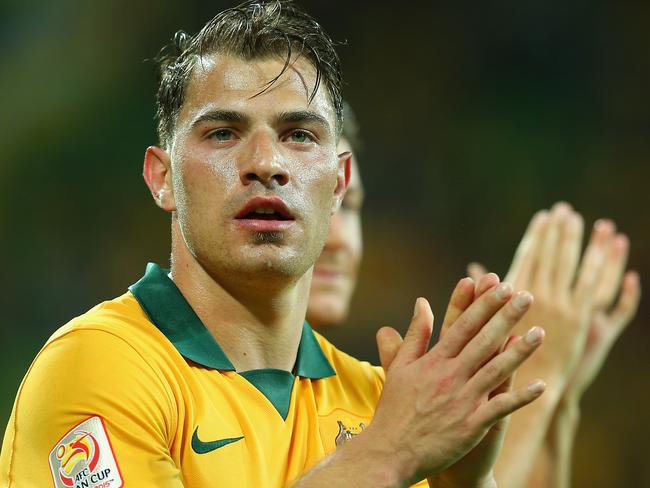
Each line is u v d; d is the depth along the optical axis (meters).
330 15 53.66
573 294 13.93
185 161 9.66
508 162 52.03
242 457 9.34
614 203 51.16
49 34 51.59
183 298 10.02
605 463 46.66
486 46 53.41
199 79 9.74
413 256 51.25
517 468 13.55
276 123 9.52
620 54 52.34
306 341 10.78
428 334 8.96
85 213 49.84
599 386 47.34
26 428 8.97
